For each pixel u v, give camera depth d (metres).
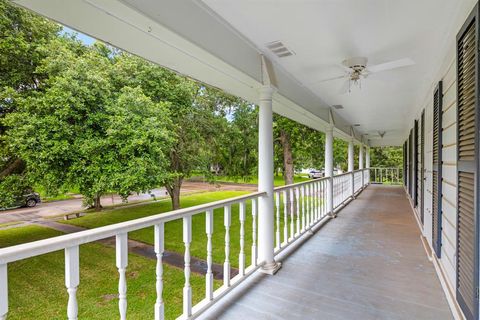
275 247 3.28
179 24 1.68
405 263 2.97
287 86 3.42
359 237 3.97
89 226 7.30
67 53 5.49
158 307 1.56
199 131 8.42
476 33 1.50
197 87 8.43
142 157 5.67
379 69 2.89
